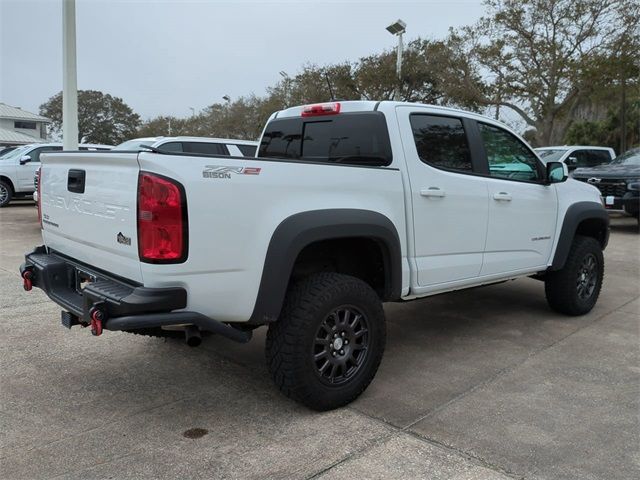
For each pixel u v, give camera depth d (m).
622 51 22.41
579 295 5.63
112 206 3.10
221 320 3.16
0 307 5.74
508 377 4.09
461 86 24.95
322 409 3.50
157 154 2.83
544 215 5.20
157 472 2.84
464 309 6.03
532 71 24.56
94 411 3.53
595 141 33.25
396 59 24.94
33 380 3.99
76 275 3.63
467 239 4.45
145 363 4.34
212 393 3.81
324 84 26.06
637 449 3.07
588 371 4.20
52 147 16.69
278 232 3.19
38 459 2.96
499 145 4.90
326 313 3.37
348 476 2.81
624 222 13.71
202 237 2.94
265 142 5.08
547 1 23.33
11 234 10.68
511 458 2.98
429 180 4.12
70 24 11.66
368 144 4.13
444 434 3.23
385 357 4.54
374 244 3.84
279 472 2.84
